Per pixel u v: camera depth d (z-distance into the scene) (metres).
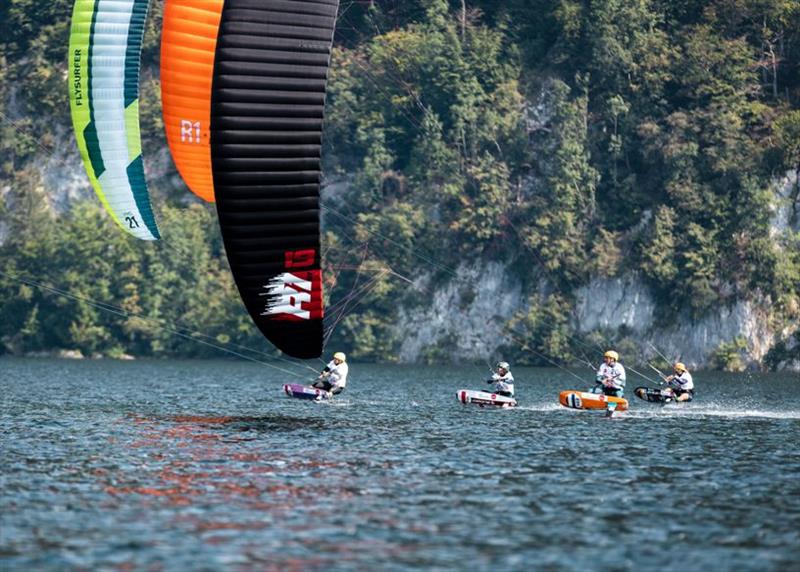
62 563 76.50
